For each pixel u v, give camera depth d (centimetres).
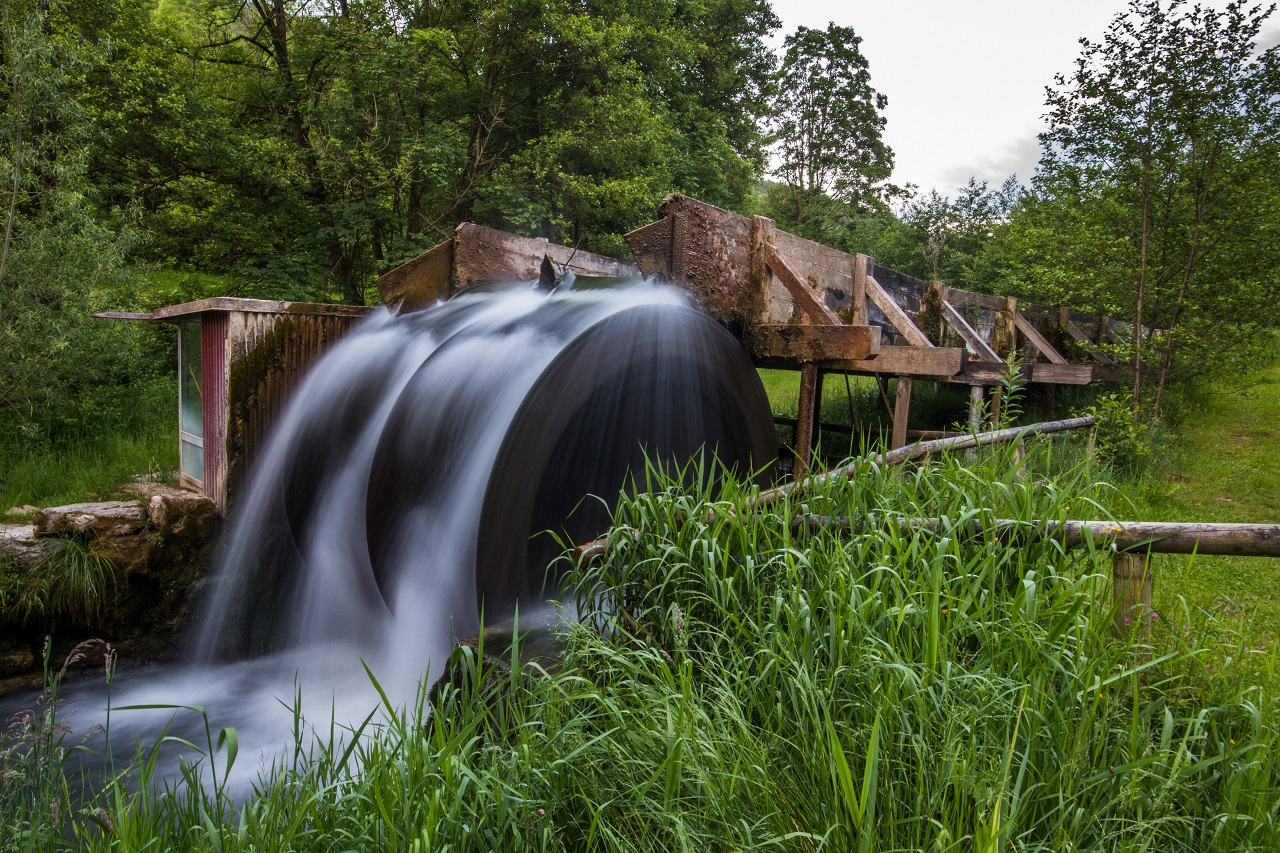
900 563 287
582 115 1491
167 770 467
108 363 920
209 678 626
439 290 748
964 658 270
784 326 559
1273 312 829
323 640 623
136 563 607
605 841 233
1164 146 792
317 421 617
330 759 275
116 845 250
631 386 485
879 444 402
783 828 212
